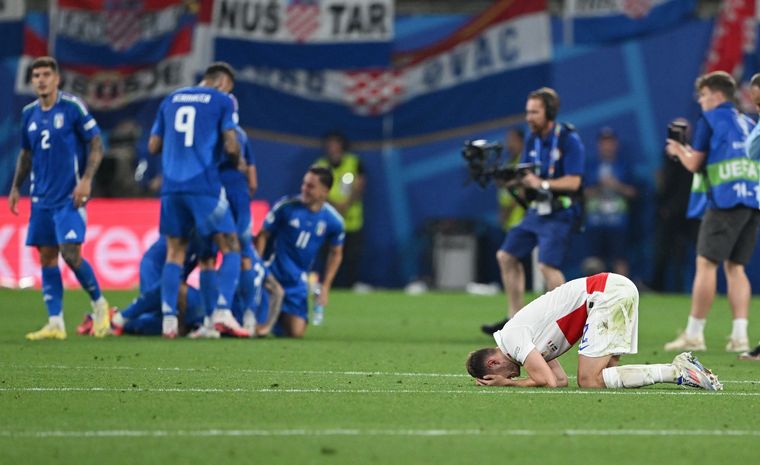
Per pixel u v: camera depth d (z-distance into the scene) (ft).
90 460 63.87
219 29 245.04
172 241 142.82
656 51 248.11
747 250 136.46
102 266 231.30
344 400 86.89
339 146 246.68
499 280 254.88
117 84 244.63
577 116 250.78
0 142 256.11
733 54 241.14
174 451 66.39
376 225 255.70
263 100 248.52
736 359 125.90
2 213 237.66
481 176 148.56
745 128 134.31
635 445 69.41
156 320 148.15
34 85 135.95
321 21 247.70
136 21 244.42
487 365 94.27
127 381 97.86
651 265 249.14
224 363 114.62
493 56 246.27
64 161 136.15
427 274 253.03
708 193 135.03
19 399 86.28
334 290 249.14
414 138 250.57
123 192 242.37
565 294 93.86
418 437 71.10
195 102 141.79
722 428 75.72
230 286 142.92
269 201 252.21
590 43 246.47
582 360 93.40
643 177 249.75
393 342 144.15
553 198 144.25
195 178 140.15
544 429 74.33
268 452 66.23
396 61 249.75
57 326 139.33
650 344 147.64
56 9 245.04
